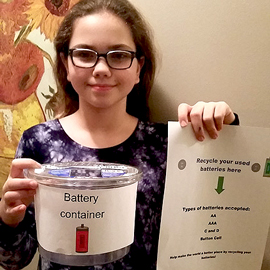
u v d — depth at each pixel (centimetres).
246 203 51
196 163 49
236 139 49
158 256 49
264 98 63
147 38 61
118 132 61
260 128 49
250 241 53
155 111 72
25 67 77
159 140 61
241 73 63
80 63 52
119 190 35
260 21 60
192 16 64
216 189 50
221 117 47
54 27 72
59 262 36
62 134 60
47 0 72
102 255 36
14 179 41
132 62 54
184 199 49
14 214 44
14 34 76
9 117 81
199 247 51
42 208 36
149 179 58
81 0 59
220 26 63
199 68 65
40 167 41
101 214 34
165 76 69
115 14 52
